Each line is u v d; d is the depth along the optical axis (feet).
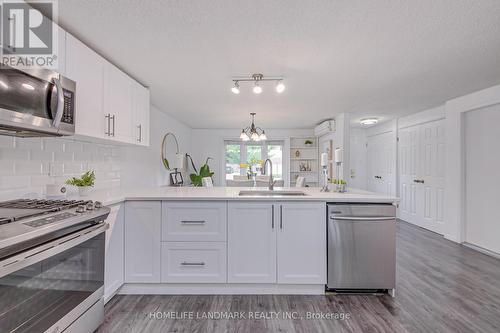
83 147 8.00
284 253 7.17
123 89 8.15
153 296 7.13
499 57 7.64
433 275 8.55
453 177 12.50
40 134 5.43
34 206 4.88
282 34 6.31
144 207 7.16
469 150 11.87
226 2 5.07
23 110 4.37
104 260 5.72
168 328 5.73
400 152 17.26
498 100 10.33
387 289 7.29
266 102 13.15
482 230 11.25
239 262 7.18
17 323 3.67
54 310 4.32
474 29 6.07
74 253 4.79
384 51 7.23
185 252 7.17
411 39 6.55
